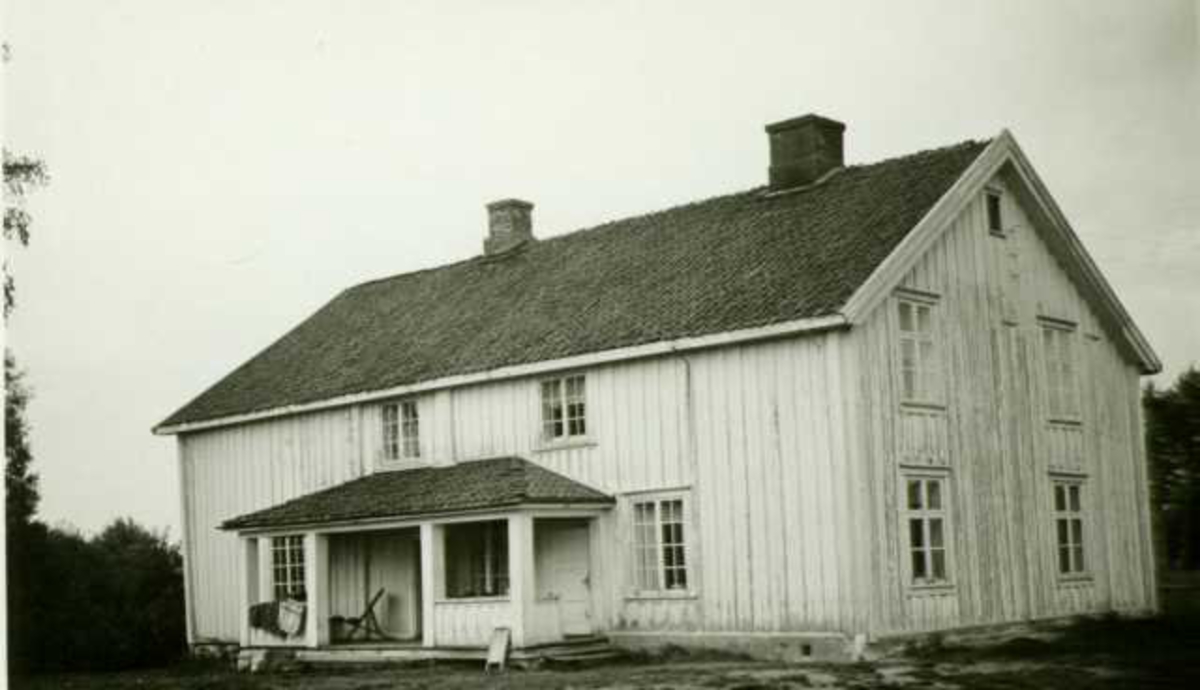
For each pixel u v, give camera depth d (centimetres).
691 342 2303
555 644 2344
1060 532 2594
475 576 2691
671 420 2369
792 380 2212
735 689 1789
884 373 2220
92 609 3041
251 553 2855
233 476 3216
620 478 2439
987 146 2481
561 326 2619
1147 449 4462
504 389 2647
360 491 2716
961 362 2405
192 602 3272
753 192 2812
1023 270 2605
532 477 2417
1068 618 2547
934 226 2333
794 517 2192
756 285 2355
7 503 3234
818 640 2144
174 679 2503
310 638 2647
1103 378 2795
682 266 2616
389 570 2809
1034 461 2542
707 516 2306
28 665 2897
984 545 2380
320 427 3017
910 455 2247
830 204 2556
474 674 2228
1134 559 2773
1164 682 1762
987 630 2338
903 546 2200
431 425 2770
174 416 3331
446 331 2927
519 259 3133
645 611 2381
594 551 2461
